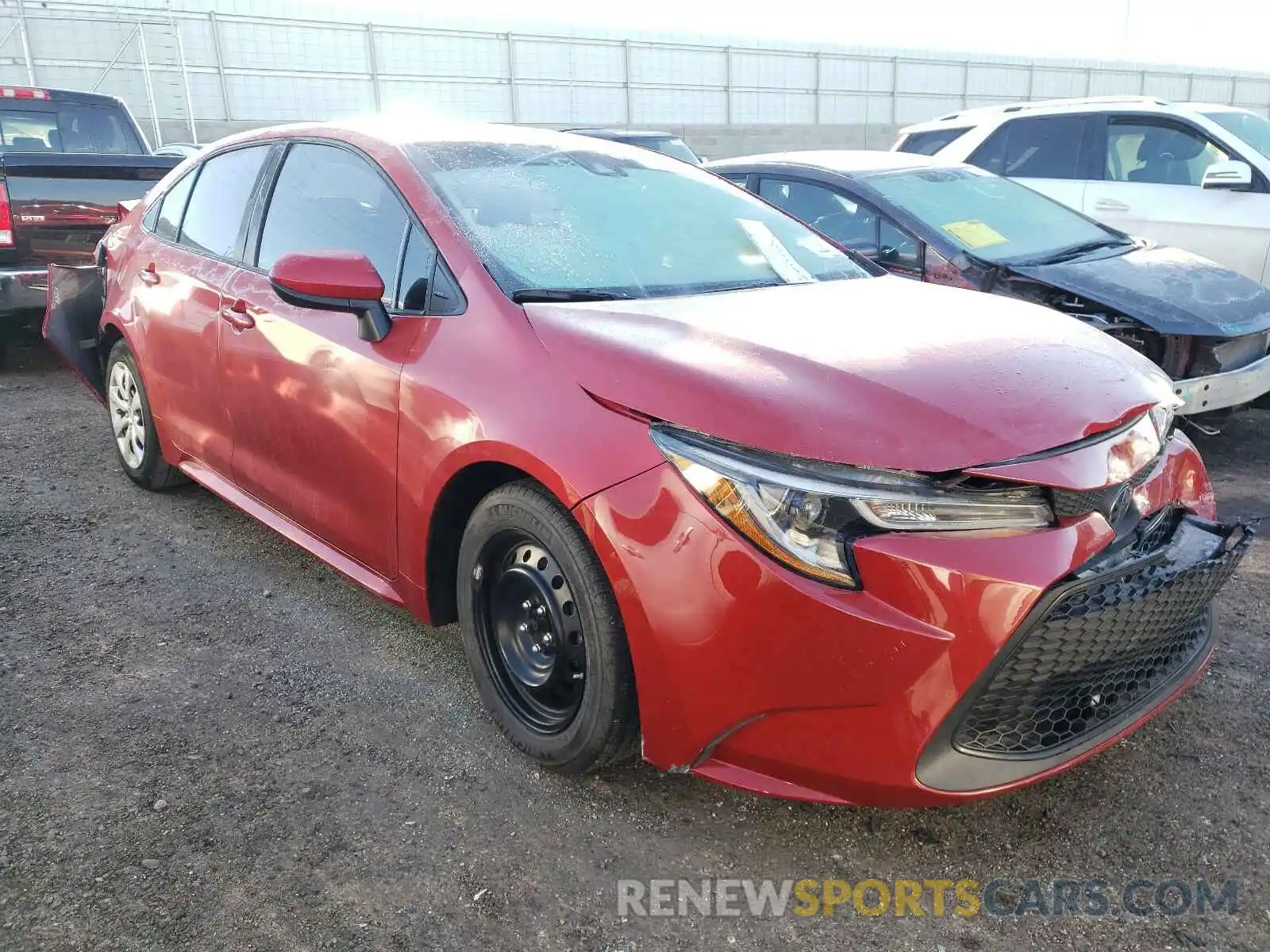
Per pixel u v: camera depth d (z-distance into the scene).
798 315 2.51
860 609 1.86
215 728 2.62
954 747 1.94
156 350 3.81
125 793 2.33
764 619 1.90
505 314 2.46
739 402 2.02
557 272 2.66
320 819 2.26
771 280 2.95
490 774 2.44
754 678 1.94
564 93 23.81
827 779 1.96
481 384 2.38
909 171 5.64
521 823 2.26
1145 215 6.82
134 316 3.97
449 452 2.41
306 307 2.61
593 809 2.31
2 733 2.56
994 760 1.97
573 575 2.20
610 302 2.56
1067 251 5.08
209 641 3.09
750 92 26.23
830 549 1.89
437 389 2.46
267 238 3.29
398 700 2.77
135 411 4.26
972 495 1.92
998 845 2.21
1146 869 2.13
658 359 2.18
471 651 2.59
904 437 1.94
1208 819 2.28
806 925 1.98
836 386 2.06
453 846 2.19
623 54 24.28
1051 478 1.95
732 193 3.49
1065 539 1.93
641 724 2.12
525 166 3.09
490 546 2.46
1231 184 6.33
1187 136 6.82
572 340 2.31
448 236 2.67
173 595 3.40
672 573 1.99
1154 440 2.24
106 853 2.13
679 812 2.31
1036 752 2.03
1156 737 2.59
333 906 2.00
